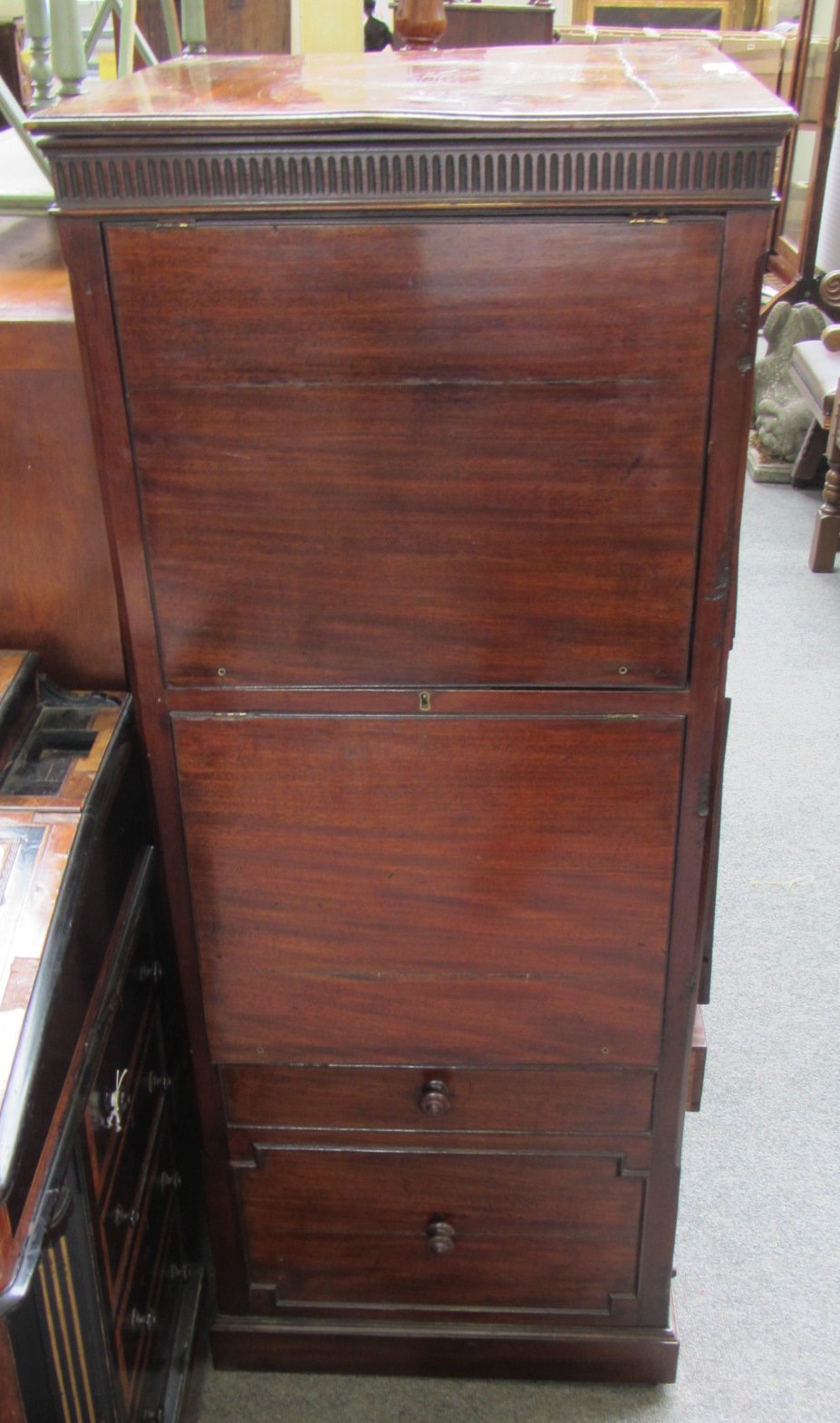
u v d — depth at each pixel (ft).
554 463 3.76
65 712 4.40
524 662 4.07
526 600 3.97
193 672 4.15
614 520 3.84
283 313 3.59
